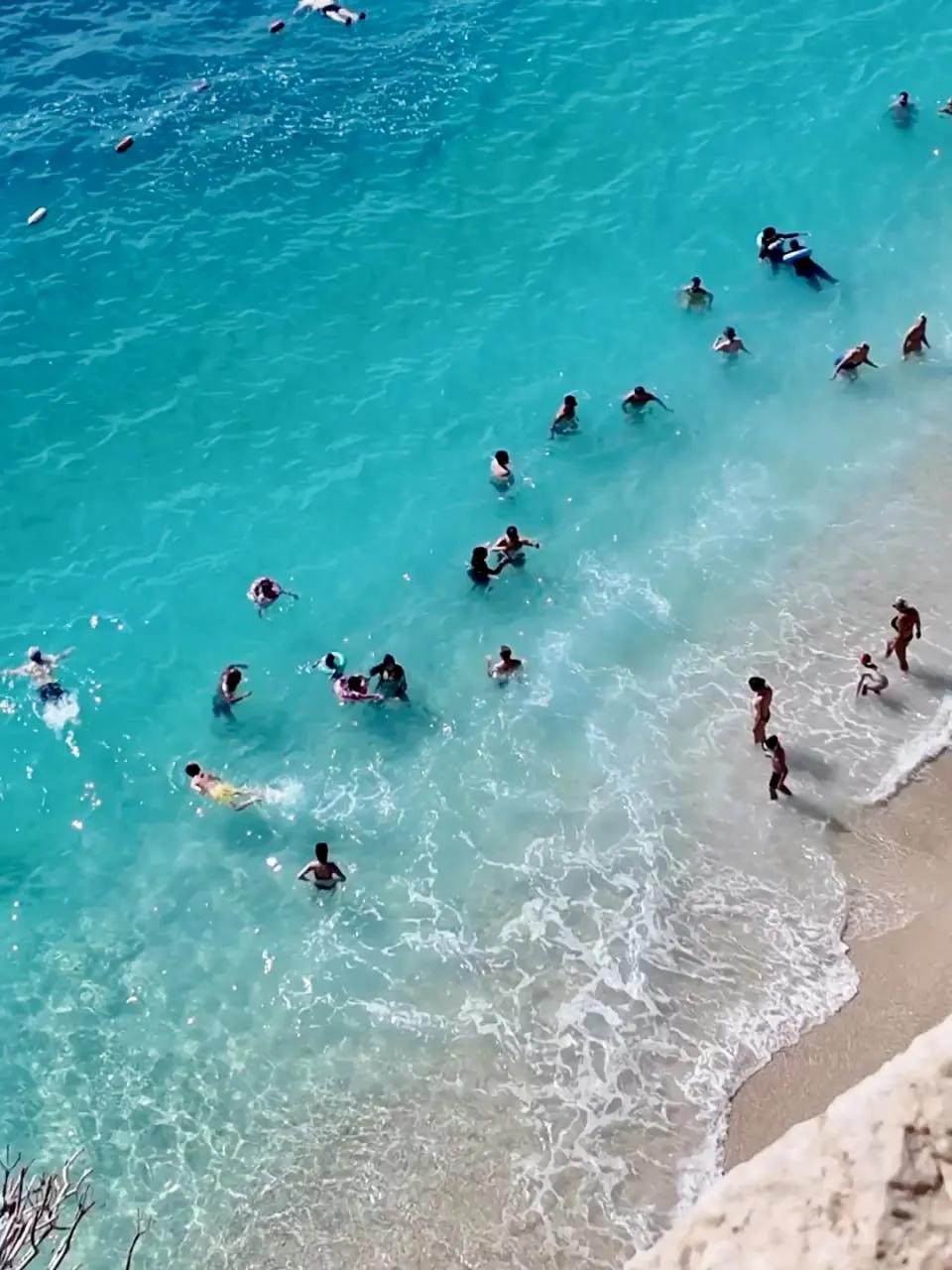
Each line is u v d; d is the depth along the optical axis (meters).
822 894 19.16
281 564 24.58
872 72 35.97
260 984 18.53
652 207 32.34
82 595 23.95
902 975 18.02
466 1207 16.03
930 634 22.92
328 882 19.56
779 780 20.31
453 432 27.02
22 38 37.28
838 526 25.08
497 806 20.73
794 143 34.03
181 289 30.02
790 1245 7.45
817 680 22.33
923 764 20.80
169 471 26.16
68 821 20.66
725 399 27.70
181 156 33.50
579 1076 17.30
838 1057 17.16
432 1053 17.67
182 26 38.22
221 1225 16.02
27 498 25.56
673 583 24.22
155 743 21.70
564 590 24.12
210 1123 17.05
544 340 29.02
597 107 35.28
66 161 33.22
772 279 30.39
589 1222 15.77
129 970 18.75
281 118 34.72
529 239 31.53
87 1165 16.61
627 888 19.50
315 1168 16.53
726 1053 17.36
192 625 23.50
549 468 26.33
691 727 21.75
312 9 39.00
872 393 27.72
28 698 22.22
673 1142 16.48
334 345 28.80
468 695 22.42
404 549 24.86
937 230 31.64
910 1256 7.14
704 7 38.72
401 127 34.56
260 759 21.45
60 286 29.98
